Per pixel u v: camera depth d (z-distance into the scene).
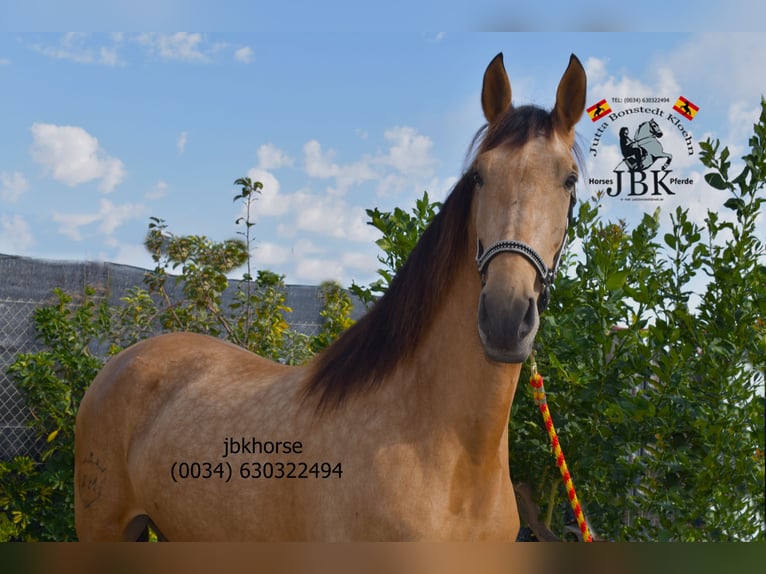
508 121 1.82
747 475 2.89
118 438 2.62
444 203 1.96
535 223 1.67
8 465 3.95
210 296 4.41
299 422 2.03
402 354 1.92
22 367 4.02
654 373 2.91
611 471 2.92
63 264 4.54
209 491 2.15
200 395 2.42
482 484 1.84
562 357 2.90
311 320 5.14
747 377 2.98
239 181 4.45
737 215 2.99
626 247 3.13
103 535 2.65
